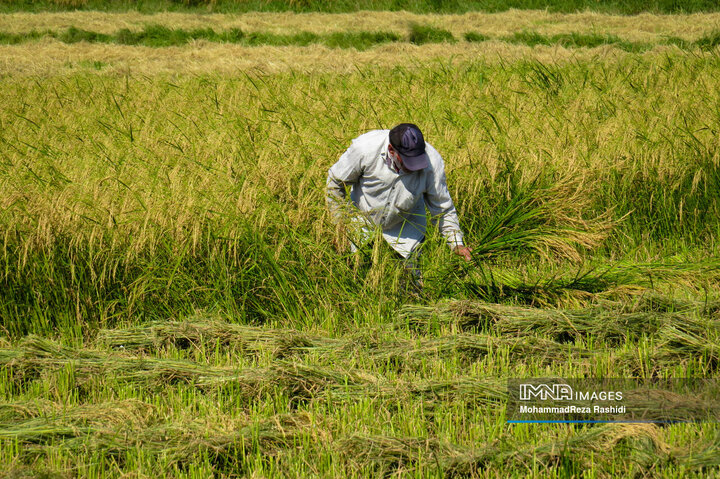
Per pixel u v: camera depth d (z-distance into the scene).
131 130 15.58
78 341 10.24
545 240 12.09
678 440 7.27
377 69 25.69
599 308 9.98
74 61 28.06
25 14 39.97
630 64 25.20
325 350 9.34
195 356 9.36
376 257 10.48
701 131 15.77
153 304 10.73
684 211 13.37
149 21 38.09
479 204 12.88
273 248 11.03
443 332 9.78
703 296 10.86
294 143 14.52
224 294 10.77
